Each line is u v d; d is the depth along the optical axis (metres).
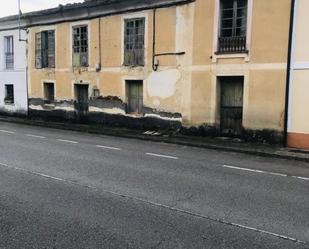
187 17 16.64
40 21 23.94
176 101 17.44
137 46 18.92
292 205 7.10
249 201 7.31
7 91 27.30
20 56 25.72
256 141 14.84
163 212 6.57
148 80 18.53
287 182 8.95
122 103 19.91
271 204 7.14
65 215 6.36
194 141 15.26
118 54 19.80
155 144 15.09
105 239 5.39
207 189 8.16
